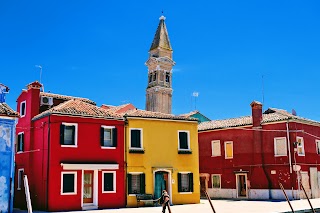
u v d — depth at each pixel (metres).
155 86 83.88
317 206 25.20
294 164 31.92
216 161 37.75
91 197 25.16
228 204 27.91
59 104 28.88
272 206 25.58
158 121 28.55
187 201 28.52
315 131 35.56
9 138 21.23
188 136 29.62
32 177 25.83
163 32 88.88
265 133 34.38
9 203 20.81
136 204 26.47
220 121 40.59
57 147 24.38
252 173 34.72
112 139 26.61
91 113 26.09
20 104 29.19
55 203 23.64
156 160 27.86
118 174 26.25
